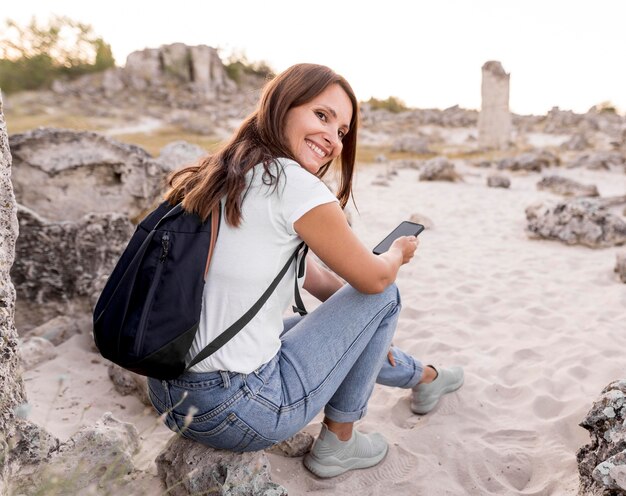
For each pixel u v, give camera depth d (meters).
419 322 3.69
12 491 1.56
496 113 19.31
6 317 1.69
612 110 34.59
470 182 11.52
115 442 1.87
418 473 2.09
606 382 2.75
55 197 4.03
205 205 1.44
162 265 1.41
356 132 1.80
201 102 31.17
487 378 2.86
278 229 1.46
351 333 1.73
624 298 4.00
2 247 1.73
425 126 29.98
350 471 2.07
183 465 1.79
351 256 1.53
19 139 3.89
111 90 30.12
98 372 2.89
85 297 3.43
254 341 1.52
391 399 2.59
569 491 1.93
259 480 1.70
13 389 1.73
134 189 4.26
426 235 6.39
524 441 2.29
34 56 31.28
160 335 1.38
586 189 9.58
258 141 1.57
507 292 4.30
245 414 1.55
